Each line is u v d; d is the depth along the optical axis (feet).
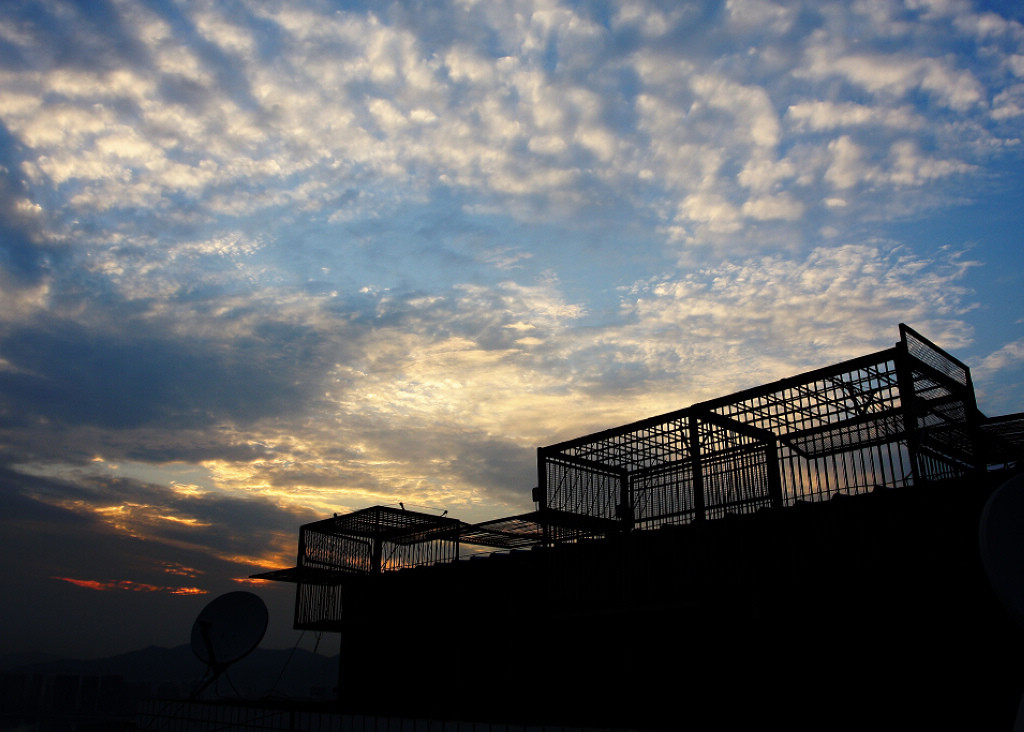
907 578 34.76
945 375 50.19
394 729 44.93
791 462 49.96
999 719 31.30
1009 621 31.86
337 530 75.05
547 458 64.23
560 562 52.01
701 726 41.50
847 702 36.29
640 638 46.39
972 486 33.45
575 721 47.50
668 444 59.77
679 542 45.01
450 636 58.80
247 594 69.51
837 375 48.57
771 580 39.78
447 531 72.33
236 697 69.82
